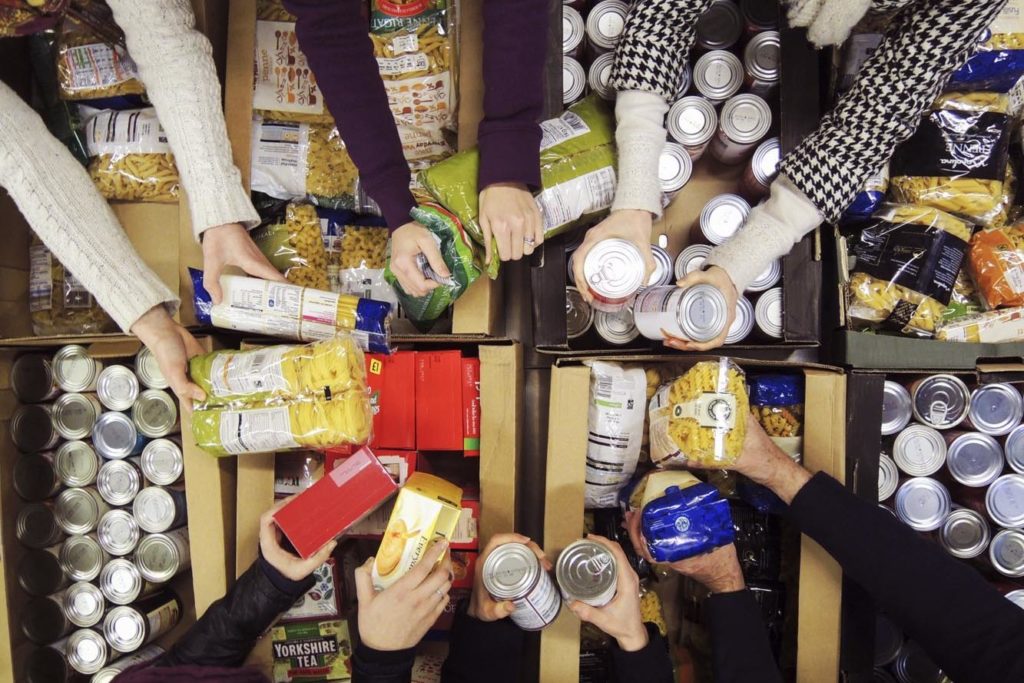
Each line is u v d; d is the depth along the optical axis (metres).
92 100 1.55
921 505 1.41
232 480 1.46
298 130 1.52
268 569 1.25
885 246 1.43
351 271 1.56
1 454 1.47
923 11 1.06
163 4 1.15
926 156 1.42
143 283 1.20
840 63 1.41
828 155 1.16
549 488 1.37
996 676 1.07
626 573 1.21
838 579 1.35
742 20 1.42
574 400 1.36
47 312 1.60
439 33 1.48
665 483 1.28
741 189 1.52
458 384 1.41
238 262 1.26
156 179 1.50
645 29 1.13
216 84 1.23
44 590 1.52
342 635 1.48
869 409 1.38
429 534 1.17
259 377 1.22
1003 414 1.41
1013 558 1.40
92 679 1.52
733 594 1.29
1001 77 1.38
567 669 1.35
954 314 1.46
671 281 1.49
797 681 1.37
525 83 1.05
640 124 1.17
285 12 1.51
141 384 1.48
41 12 1.13
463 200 1.25
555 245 1.39
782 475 1.28
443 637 1.54
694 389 1.24
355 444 1.25
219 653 1.27
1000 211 1.45
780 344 1.42
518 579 1.20
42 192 1.14
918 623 1.16
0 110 1.12
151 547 1.49
